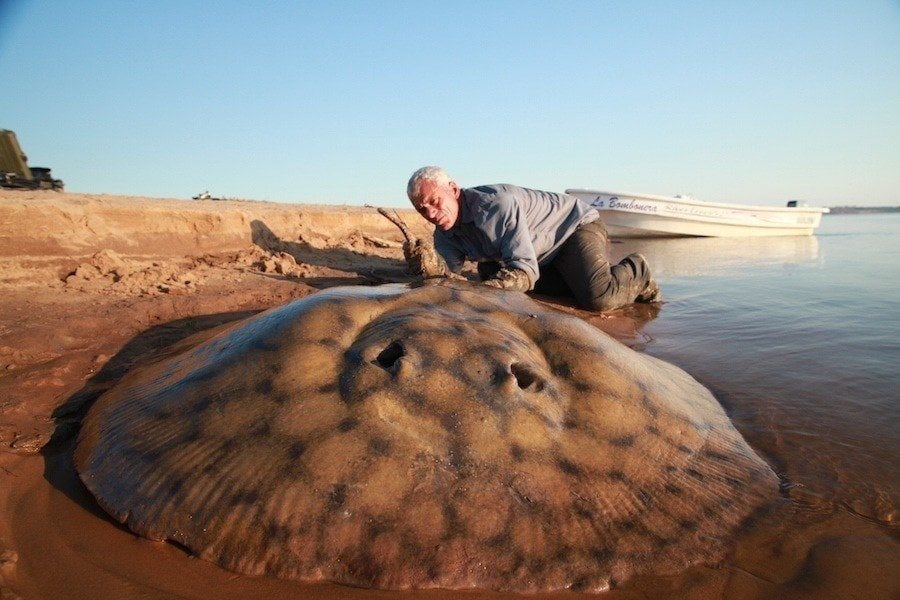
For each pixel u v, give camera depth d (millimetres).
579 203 5922
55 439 2730
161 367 2922
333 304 2715
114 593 1816
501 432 2232
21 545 2018
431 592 1820
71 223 5539
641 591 1855
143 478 2164
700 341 4555
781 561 1975
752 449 2689
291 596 1813
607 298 5629
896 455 2639
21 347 3699
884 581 1884
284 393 2287
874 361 3867
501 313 2928
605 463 2271
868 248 12406
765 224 15492
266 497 1989
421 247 5398
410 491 2004
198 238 6879
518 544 1937
